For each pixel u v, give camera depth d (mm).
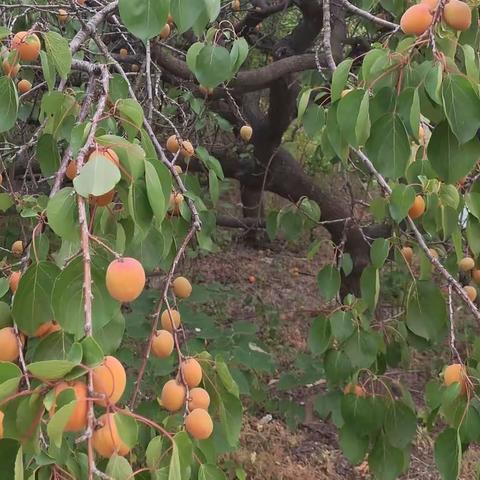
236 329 2820
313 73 3295
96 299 1012
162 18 1202
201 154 2016
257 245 6434
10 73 1356
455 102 1148
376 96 1256
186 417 1312
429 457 3488
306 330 4941
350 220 2709
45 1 2789
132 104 1155
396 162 1244
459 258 1812
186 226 1816
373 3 2217
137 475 1083
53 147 1493
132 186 1056
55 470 929
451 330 1616
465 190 1847
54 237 2189
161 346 1486
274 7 3402
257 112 3941
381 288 3391
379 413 1903
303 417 3316
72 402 793
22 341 1069
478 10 1628
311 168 5391
